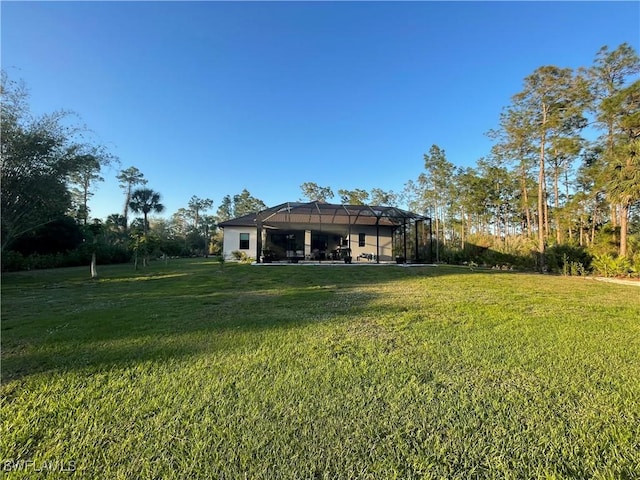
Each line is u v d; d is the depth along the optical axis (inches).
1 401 91.0
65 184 500.7
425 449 69.7
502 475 62.1
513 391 96.8
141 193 1219.2
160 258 1157.1
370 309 223.0
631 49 636.1
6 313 216.2
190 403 89.5
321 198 1662.2
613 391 97.0
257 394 94.8
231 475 62.0
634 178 555.5
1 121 423.2
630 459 66.5
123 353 131.2
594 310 225.6
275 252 872.9
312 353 130.6
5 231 454.0
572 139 682.8
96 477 61.3
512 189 1034.7
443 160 1080.8
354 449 69.7
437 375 108.6
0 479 60.9
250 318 194.7
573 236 880.9
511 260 752.3
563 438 73.5
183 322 184.5
